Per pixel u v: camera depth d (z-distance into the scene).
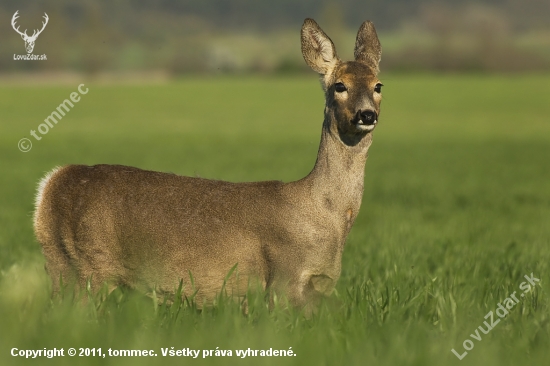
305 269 19.69
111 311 19.25
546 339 17.83
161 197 20.33
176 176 20.81
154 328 18.08
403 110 149.38
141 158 74.06
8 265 26.44
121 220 20.16
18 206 44.31
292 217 19.75
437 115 139.38
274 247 19.78
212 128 115.44
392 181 59.09
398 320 18.78
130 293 20.92
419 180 59.69
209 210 20.17
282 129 114.12
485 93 190.75
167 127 116.62
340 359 16.27
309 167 65.19
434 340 17.36
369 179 60.56
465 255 28.41
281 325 18.31
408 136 105.75
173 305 19.22
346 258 28.38
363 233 35.09
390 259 27.48
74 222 20.23
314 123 124.88
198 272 20.09
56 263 20.69
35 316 18.34
